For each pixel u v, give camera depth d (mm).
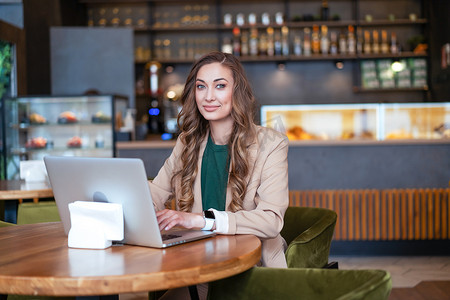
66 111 5344
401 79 7250
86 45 6742
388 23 7242
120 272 1158
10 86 5559
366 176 4730
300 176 4758
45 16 6566
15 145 5301
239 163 1771
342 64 7488
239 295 1509
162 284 1149
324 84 7543
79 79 6734
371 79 7254
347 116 6023
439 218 4703
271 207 1700
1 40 5289
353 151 4734
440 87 6754
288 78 7582
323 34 7336
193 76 1869
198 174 1867
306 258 1842
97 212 1414
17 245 1486
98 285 1116
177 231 1629
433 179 4703
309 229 1931
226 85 1774
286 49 7277
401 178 4719
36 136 5410
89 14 7637
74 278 1115
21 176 3262
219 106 1772
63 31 6727
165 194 1980
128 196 1392
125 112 6008
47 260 1289
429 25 7133
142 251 1378
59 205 1566
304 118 6070
